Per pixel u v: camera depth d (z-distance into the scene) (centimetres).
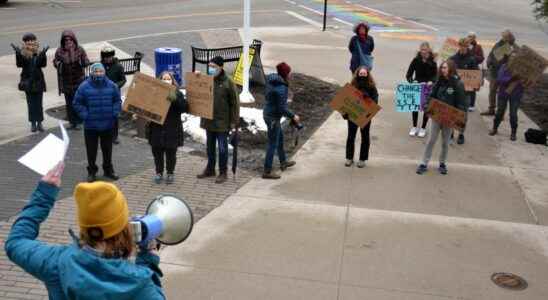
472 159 1028
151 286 252
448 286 619
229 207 795
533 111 1362
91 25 2367
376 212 795
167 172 870
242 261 655
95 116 840
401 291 605
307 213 784
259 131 1111
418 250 694
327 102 1362
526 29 2617
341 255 675
